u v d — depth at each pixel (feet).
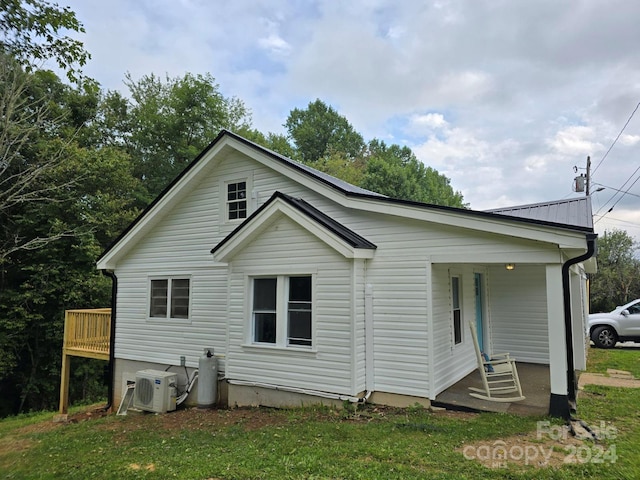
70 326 38.78
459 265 27.53
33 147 48.14
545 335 31.58
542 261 19.39
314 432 18.60
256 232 26.43
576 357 30.96
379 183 96.37
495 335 33.35
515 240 20.08
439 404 21.33
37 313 51.67
